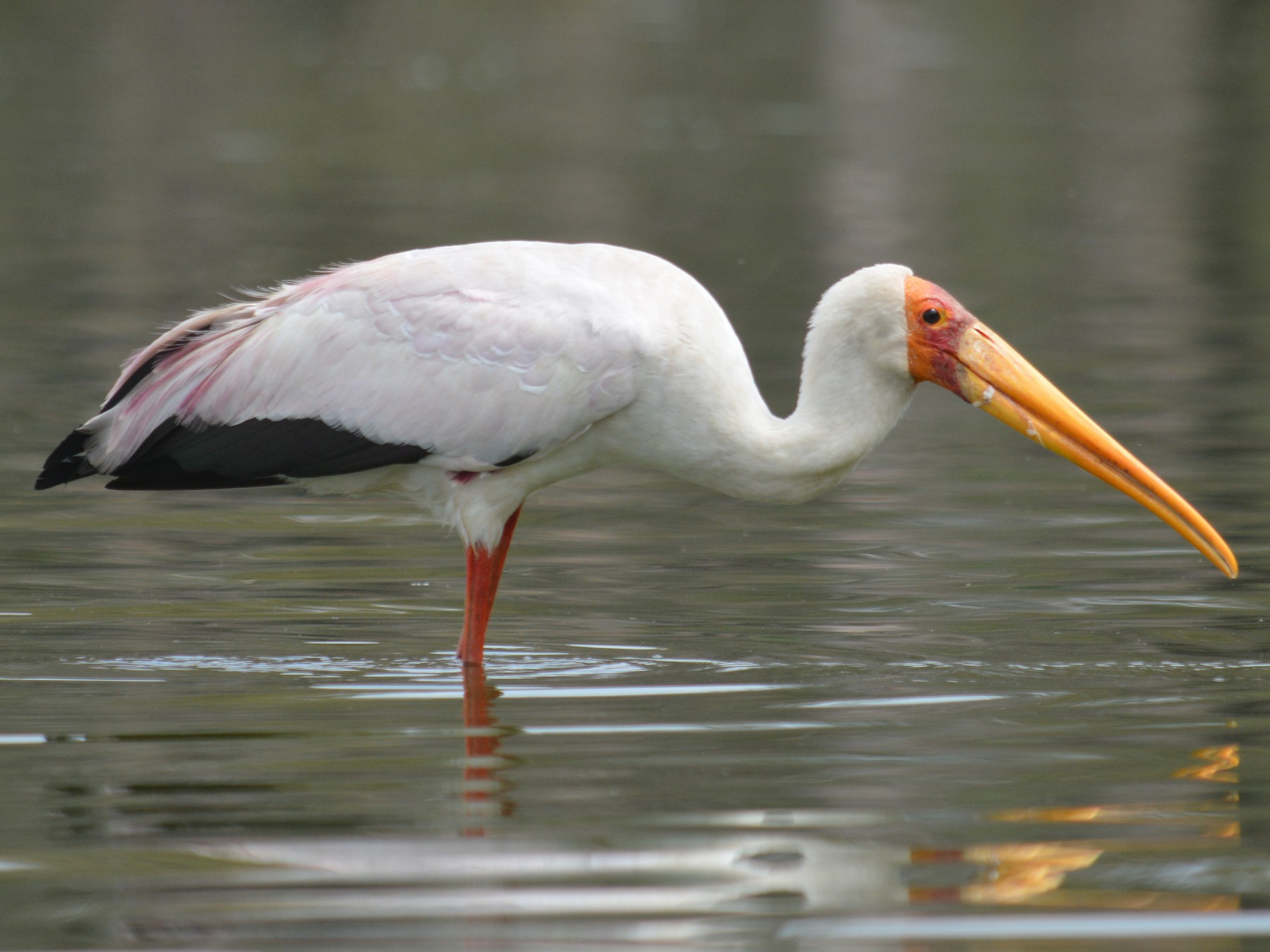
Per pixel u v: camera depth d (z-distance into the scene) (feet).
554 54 212.43
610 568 45.42
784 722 32.78
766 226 107.65
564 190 121.39
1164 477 52.34
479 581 38.34
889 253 98.73
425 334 37.70
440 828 27.09
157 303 82.53
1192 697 34.12
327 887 24.88
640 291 37.88
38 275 90.07
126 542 48.01
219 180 126.93
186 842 26.55
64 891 24.76
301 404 38.11
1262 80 178.19
